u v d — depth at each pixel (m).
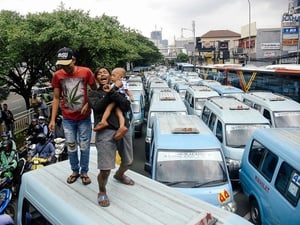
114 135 3.88
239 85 27.25
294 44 39.69
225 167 7.78
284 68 19.25
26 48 17.45
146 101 26.77
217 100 14.34
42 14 18.95
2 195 7.70
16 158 9.07
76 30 18.14
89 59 21.53
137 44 46.91
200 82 27.53
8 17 18.77
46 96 24.56
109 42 20.53
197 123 9.81
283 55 44.12
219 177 7.56
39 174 4.84
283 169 6.71
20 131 16.00
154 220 3.45
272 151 7.34
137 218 3.50
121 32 29.55
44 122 11.48
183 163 7.75
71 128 4.45
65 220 3.75
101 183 3.87
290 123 12.77
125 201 3.88
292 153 6.56
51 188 4.32
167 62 133.25
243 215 8.61
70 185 4.39
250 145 8.60
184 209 3.70
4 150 8.79
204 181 7.45
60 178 4.64
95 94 3.98
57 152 10.24
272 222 6.79
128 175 4.70
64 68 4.25
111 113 3.91
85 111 4.38
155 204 3.82
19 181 8.79
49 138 10.62
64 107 4.43
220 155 7.97
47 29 17.33
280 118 12.92
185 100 20.88
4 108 15.09
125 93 3.97
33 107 19.58
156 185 4.36
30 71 20.50
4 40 16.81
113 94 3.80
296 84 17.12
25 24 17.56
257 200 7.58
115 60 22.53
